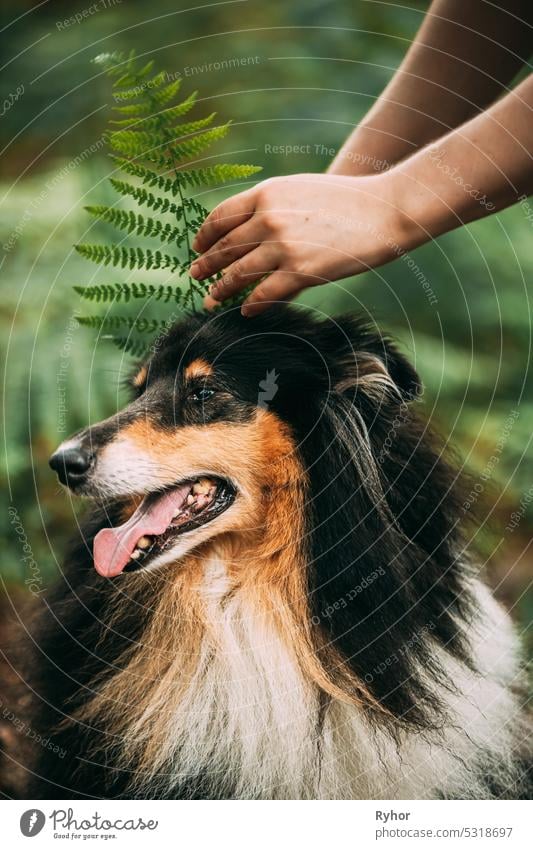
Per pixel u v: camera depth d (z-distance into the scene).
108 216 2.41
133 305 4.08
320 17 5.64
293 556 2.62
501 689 2.74
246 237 2.18
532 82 2.16
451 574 2.67
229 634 2.65
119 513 2.72
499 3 2.57
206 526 2.61
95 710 2.61
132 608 2.64
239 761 2.57
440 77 2.65
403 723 2.52
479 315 4.95
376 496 2.54
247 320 2.66
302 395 2.62
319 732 2.56
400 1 5.57
